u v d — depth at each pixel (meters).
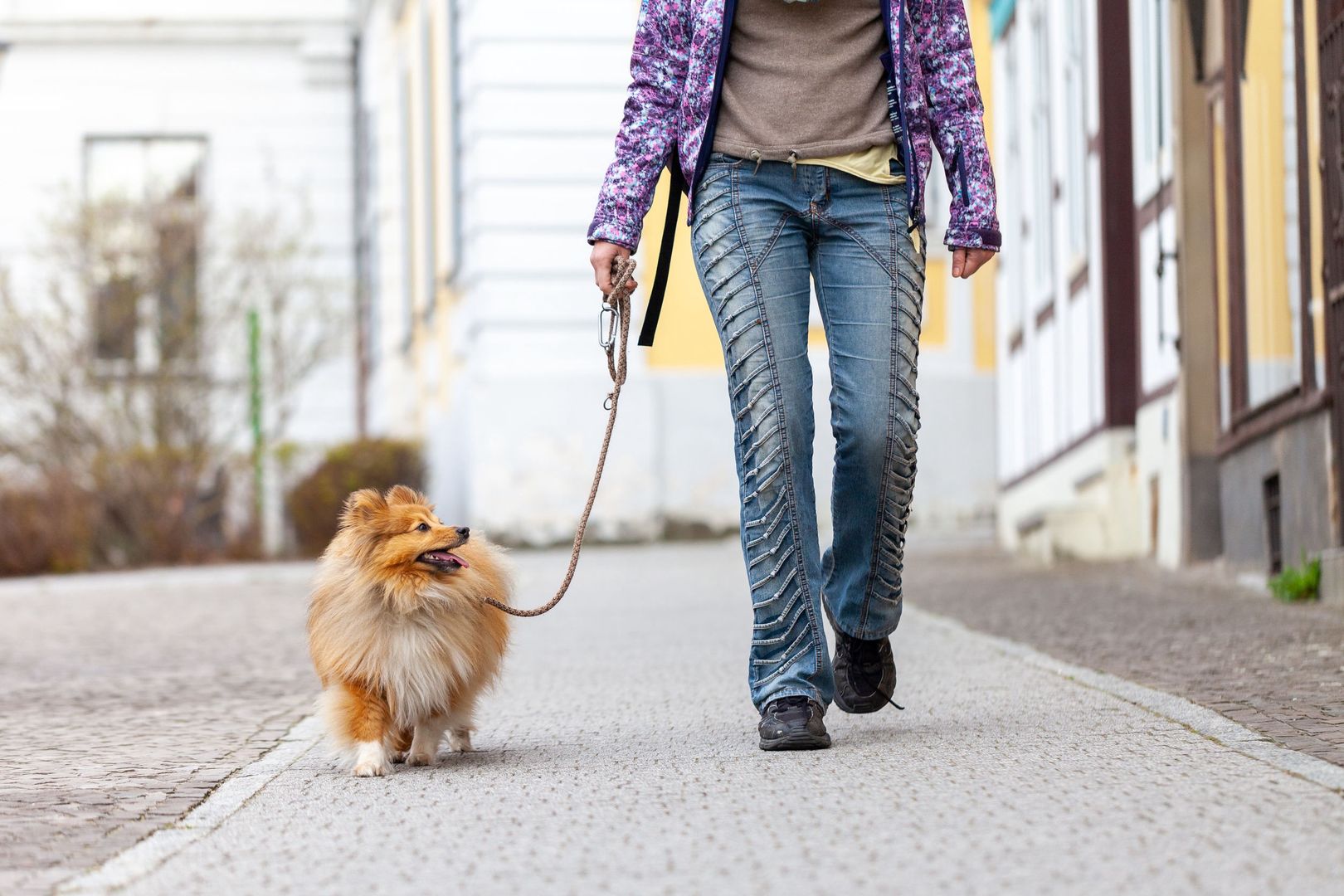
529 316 23.78
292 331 28.47
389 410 32.41
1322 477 10.34
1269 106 11.37
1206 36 13.30
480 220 23.77
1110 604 11.35
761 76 5.94
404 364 32.16
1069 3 17.64
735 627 11.33
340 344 29.30
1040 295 19.62
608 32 23.95
